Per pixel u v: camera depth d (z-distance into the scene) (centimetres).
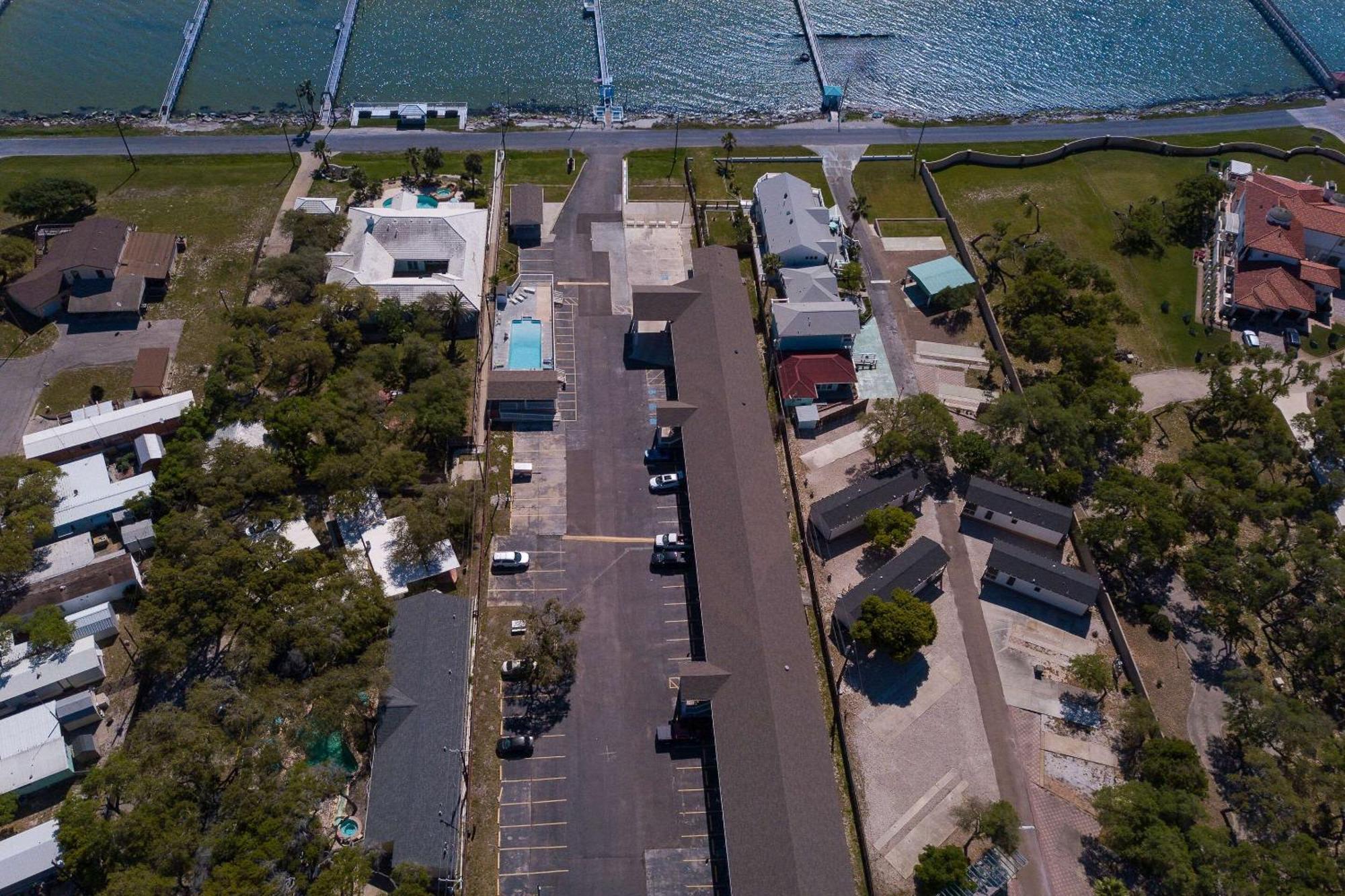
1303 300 15088
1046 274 14625
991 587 11700
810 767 9381
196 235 15662
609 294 15162
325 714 9325
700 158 18125
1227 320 15312
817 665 10850
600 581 11512
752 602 10512
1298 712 9838
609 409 13438
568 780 9838
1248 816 9712
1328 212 16062
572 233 16212
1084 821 9719
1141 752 10031
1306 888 8612
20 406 12950
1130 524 11506
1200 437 13462
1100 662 10494
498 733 10131
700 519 11375
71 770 9450
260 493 11612
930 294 14962
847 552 11919
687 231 16450
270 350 12875
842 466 12875
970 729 10388
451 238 15162
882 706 10538
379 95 19700
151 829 8300
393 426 12900
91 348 13775
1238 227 16662
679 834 9525
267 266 14188
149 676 10319
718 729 9644
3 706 9938
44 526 10944
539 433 13075
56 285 14125
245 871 8044
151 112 18850
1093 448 12688
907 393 13888
